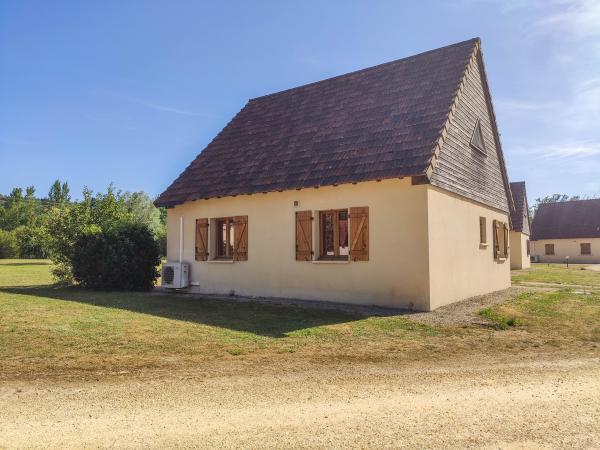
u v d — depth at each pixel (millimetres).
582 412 4859
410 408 4938
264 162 15414
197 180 16703
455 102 13367
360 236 12828
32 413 4719
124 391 5418
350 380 5953
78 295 14727
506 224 19531
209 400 5129
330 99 16531
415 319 10492
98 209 19531
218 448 3955
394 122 13688
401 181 12305
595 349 7848
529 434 4289
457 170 14023
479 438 4188
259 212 14922
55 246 18594
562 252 52875
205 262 16156
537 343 8266
